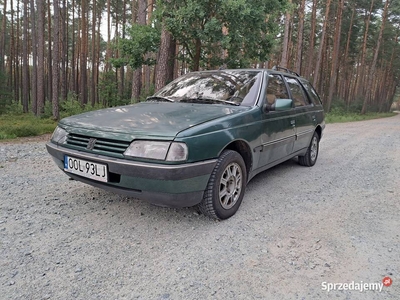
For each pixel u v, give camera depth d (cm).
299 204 346
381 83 4375
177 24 819
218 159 274
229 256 234
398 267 224
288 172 488
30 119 1603
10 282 196
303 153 496
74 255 229
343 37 3216
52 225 276
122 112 312
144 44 926
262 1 853
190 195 255
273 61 3128
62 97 2491
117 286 196
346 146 778
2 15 3047
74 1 2784
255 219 302
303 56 3591
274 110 357
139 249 241
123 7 2733
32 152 596
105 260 224
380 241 262
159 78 970
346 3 2930
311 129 491
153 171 234
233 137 285
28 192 358
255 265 223
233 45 916
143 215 303
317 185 421
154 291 192
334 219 306
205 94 363
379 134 1109
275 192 387
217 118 283
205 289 195
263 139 338
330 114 2541
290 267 221
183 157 238
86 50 2539
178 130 246
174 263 223
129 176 244
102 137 260
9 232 260
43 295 185
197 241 255
